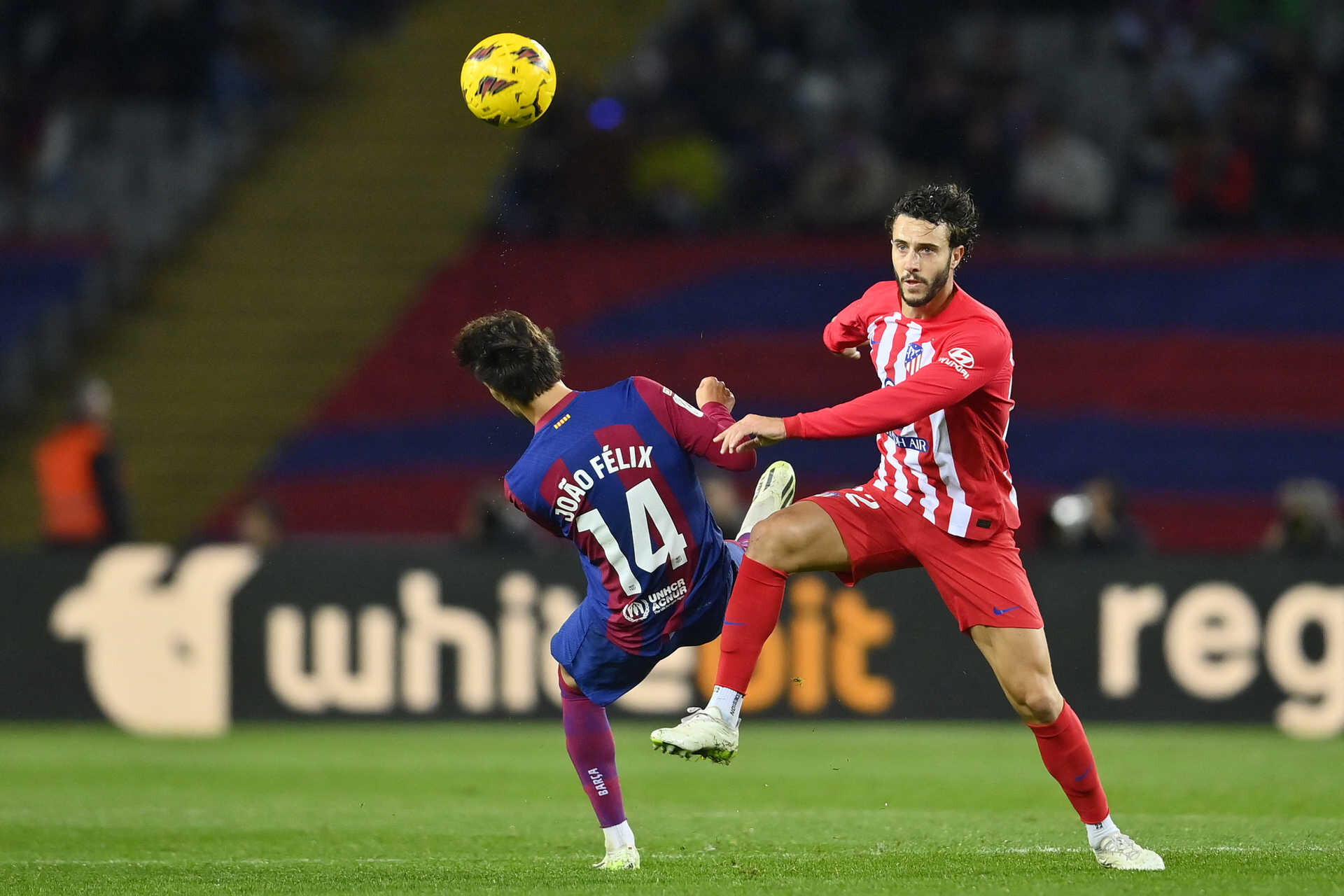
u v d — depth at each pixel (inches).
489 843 859.4
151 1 2581.2
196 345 2379.4
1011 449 2074.3
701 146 2327.8
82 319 2380.7
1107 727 1518.2
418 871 747.4
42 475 1711.4
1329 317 2097.7
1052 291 2162.9
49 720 1547.7
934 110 2277.3
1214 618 1515.7
